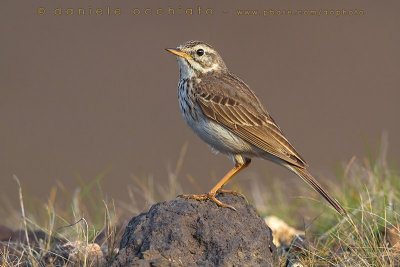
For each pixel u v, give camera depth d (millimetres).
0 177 18328
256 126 8625
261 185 11648
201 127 8766
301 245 8539
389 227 8367
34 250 8000
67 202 11453
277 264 7457
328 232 8773
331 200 8320
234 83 8992
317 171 11859
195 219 7004
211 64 9117
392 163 10656
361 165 10750
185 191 13516
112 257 7680
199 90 8789
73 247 8078
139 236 6859
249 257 6781
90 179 17969
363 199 9586
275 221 9719
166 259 6664
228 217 7133
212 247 6801
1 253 7949
